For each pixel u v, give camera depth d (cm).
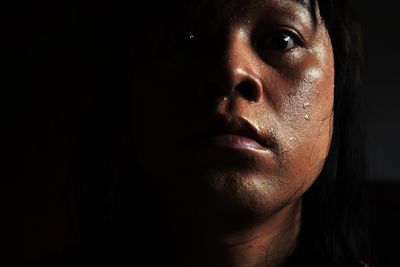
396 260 97
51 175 104
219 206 43
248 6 45
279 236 48
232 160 42
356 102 57
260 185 42
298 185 45
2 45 107
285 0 45
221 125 42
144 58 47
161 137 44
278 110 44
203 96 42
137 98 47
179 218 47
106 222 56
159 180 45
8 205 104
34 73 107
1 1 109
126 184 54
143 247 52
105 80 55
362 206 59
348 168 56
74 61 105
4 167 105
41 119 106
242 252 47
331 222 55
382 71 103
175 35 45
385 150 102
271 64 45
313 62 46
